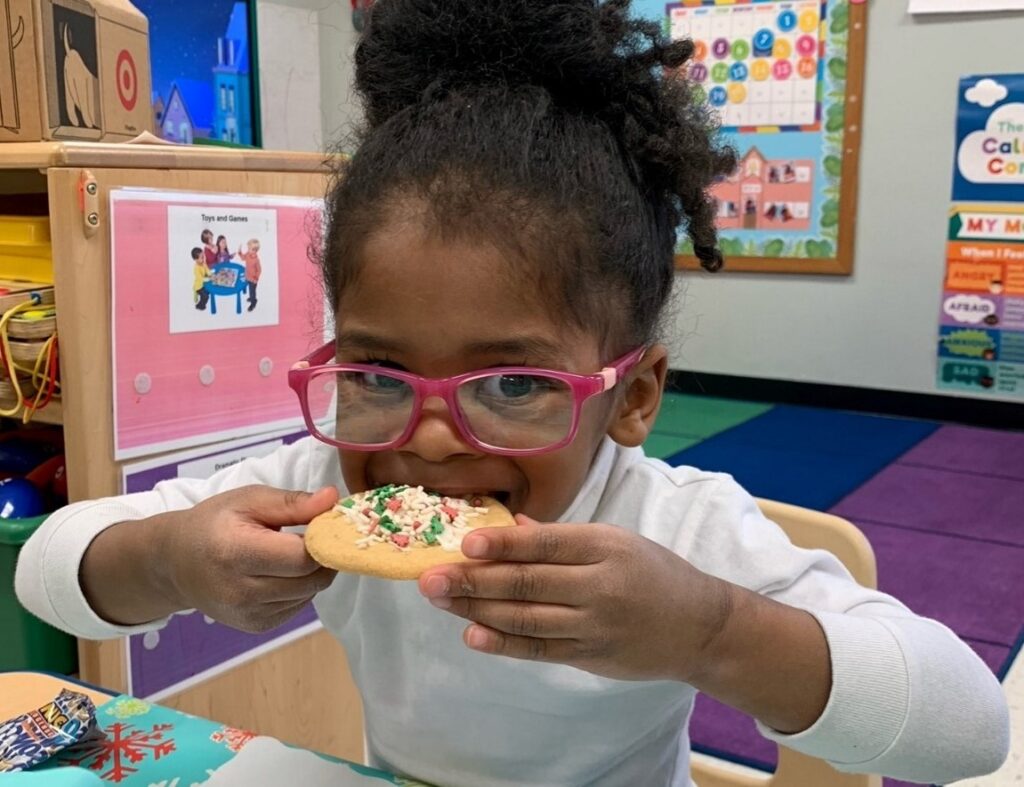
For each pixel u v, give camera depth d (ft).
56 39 4.64
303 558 2.23
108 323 4.15
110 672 4.34
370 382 2.26
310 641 5.34
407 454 2.30
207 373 4.57
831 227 13.51
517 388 2.19
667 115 2.61
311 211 4.57
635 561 2.01
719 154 2.85
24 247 4.42
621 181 2.43
